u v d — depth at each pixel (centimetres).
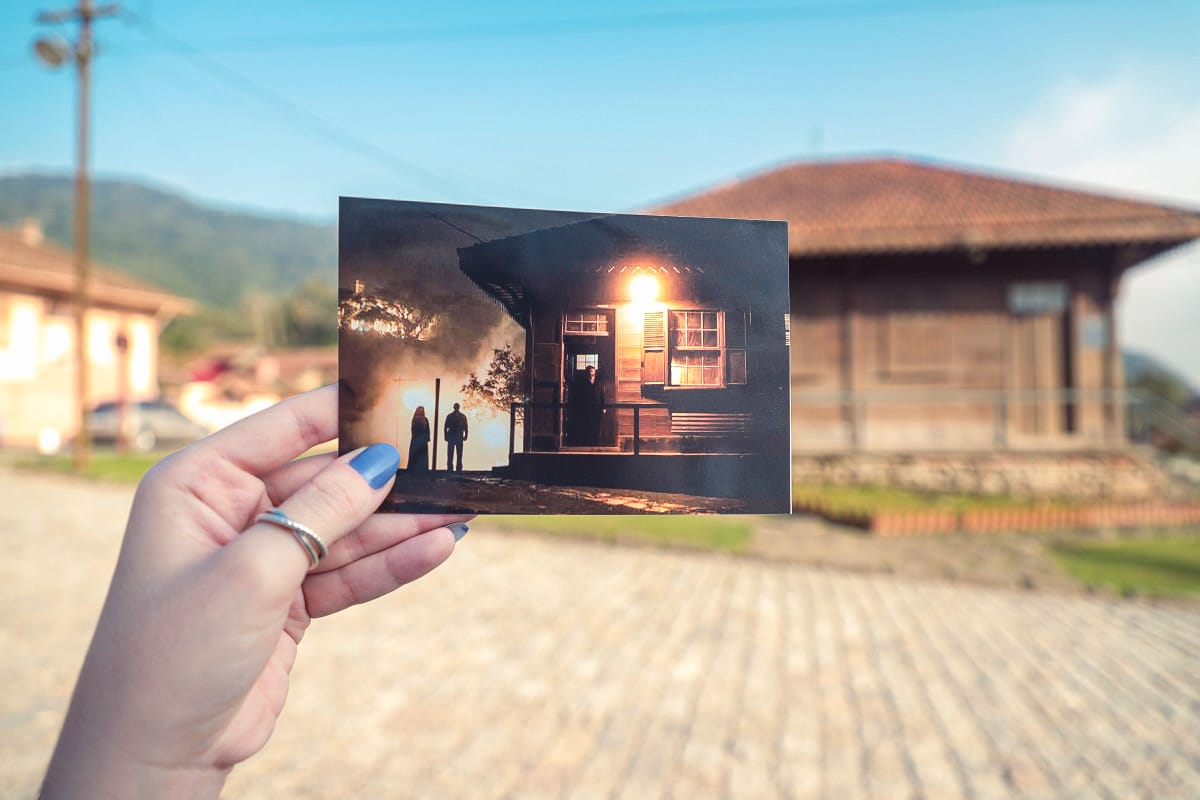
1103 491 1202
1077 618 595
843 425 1293
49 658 470
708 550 795
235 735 110
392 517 121
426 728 387
